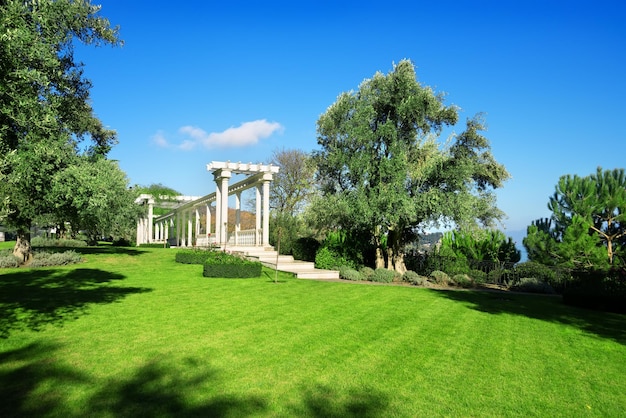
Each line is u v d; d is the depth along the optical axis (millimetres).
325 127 16688
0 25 5934
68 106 10008
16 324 7152
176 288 11609
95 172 12094
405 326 7879
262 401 4336
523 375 5430
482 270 16891
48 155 8055
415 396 4621
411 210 14625
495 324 8406
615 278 11547
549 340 7270
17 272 13797
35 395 4305
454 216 14961
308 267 17703
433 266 17312
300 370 5289
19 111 6699
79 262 16969
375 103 16422
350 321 8117
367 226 16484
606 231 15398
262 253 20141
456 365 5707
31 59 6641
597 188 15336
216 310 8766
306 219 18219
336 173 17219
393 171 15242
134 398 4309
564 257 14758
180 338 6551
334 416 4062
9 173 7379
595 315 9953
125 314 8164
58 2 7641
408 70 16016
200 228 39969
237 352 5922
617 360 6195
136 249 25453
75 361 5379
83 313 8141
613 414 4359
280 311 8859
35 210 14211
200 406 4164
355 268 17250
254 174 21969
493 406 4453
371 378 5109
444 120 16281
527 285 14531
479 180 17375
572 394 4855
